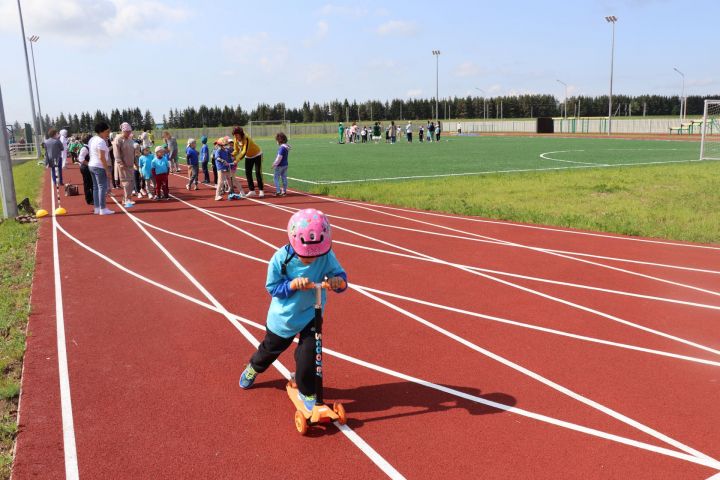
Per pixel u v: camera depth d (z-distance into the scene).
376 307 6.78
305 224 3.78
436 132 55.34
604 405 4.47
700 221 11.90
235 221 12.47
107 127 13.37
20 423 4.23
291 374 4.84
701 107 120.25
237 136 15.61
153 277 8.12
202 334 5.98
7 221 12.84
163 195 16.45
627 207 13.69
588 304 6.89
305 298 4.13
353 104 126.94
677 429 4.12
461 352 5.49
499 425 4.18
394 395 4.66
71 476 3.62
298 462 3.75
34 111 40.28
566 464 3.71
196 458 3.80
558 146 41.41
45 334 5.98
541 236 10.80
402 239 10.59
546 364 5.22
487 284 7.72
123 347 5.65
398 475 3.61
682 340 5.78
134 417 4.33
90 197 15.20
